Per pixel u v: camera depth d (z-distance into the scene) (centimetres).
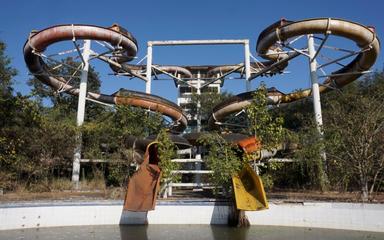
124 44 2505
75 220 1306
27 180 1920
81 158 2214
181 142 1770
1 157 1788
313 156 1697
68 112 3534
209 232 1195
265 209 1275
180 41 3478
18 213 1238
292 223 1300
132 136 1914
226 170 1333
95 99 2758
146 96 2677
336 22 2108
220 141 1416
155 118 2077
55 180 2078
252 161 1447
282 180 2033
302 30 2142
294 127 3581
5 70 2561
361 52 2264
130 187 1341
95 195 1647
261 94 1423
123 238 1095
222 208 1359
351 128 1435
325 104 3109
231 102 2702
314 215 1278
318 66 2489
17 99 1984
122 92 2678
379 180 1497
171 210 1357
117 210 1341
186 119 3123
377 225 1177
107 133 2147
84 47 2653
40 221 1268
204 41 3478
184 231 1212
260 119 1398
